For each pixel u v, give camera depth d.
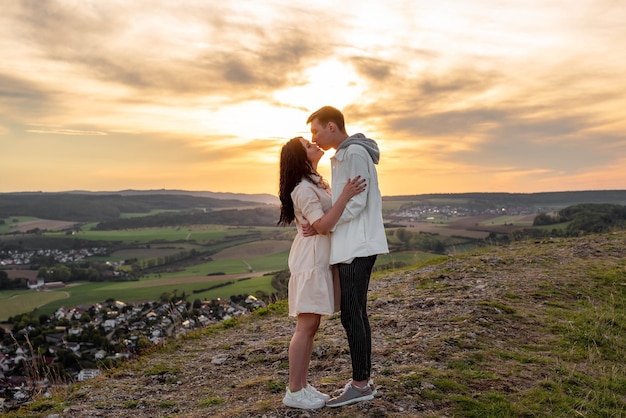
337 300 3.70
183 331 7.82
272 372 5.33
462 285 8.22
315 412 3.74
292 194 3.61
